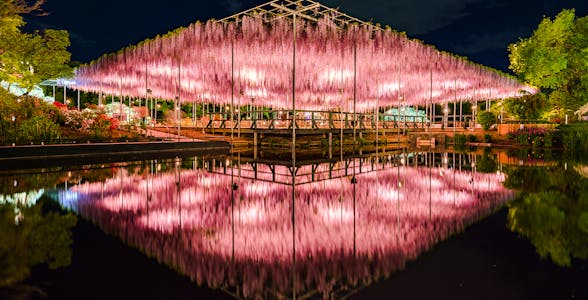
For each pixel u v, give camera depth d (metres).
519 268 2.65
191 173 7.83
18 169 7.99
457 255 2.95
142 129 15.84
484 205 4.73
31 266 2.71
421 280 2.47
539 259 2.84
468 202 4.93
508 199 5.09
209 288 2.37
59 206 4.63
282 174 7.82
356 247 3.16
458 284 2.41
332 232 3.60
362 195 5.50
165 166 9.03
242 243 3.27
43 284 2.39
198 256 2.96
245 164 9.62
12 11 13.06
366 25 13.46
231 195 5.46
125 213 4.32
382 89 25.70
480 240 3.31
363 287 2.37
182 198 5.22
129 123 15.98
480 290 2.30
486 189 5.93
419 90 25.94
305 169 8.71
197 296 2.24
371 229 3.70
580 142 14.08
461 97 27.91
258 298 2.22
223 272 2.64
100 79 21.92
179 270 2.66
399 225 3.83
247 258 2.91
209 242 3.31
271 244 3.25
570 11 21.61
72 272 2.60
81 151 10.14
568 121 19.97
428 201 5.03
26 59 15.78
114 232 3.57
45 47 17.47
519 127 18.16
